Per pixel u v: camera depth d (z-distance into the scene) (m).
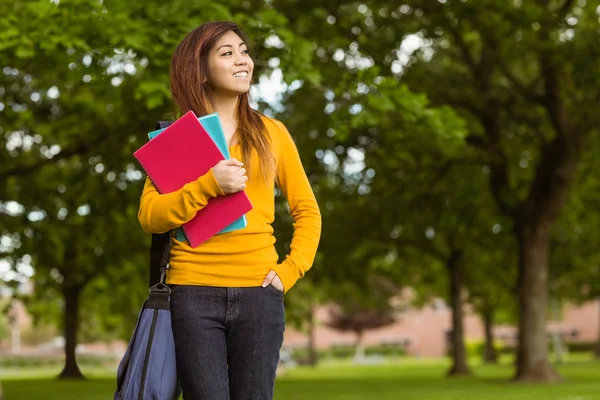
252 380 3.39
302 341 79.81
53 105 19.22
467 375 32.31
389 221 26.86
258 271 3.39
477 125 24.23
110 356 68.19
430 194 25.84
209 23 3.56
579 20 20.31
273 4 16.77
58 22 10.84
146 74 11.08
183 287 3.34
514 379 23.92
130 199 21.70
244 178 3.29
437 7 17.70
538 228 24.17
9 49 10.98
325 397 17.84
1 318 80.50
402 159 24.22
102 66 11.50
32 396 18.59
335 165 23.19
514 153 25.45
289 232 22.48
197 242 3.33
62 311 40.47
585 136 23.02
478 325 81.12
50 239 23.78
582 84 19.61
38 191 22.50
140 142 17.17
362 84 12.59
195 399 3.32
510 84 24.88
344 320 68.06
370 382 26.31
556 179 23.47
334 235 27.34
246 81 3.51
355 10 18.03
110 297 36.69
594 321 73.62
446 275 37.84
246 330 3.37
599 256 32.53
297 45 11.86
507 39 20.28
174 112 3.67
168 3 11.09
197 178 3.36
